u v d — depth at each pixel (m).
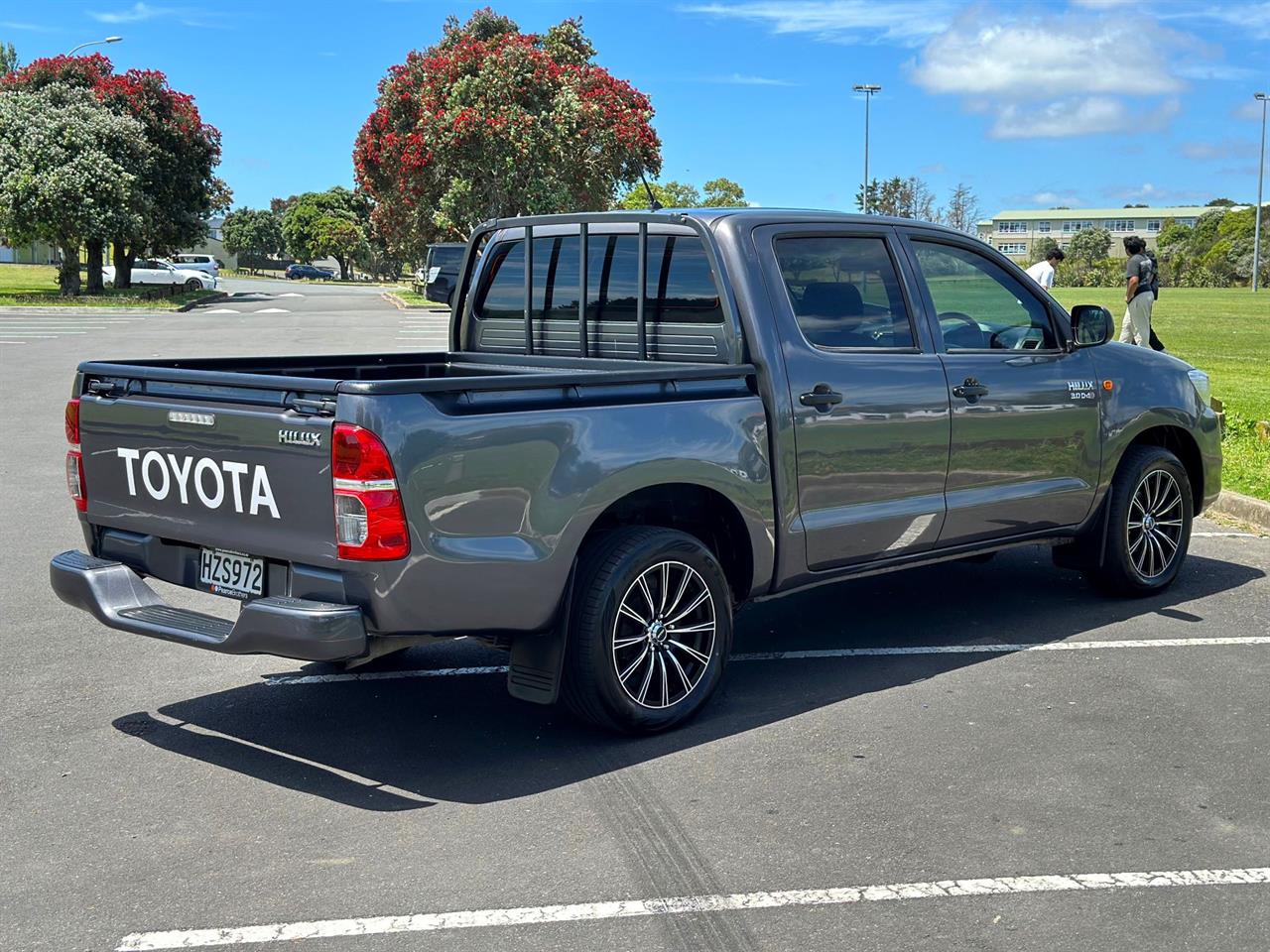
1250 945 3.31
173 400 4.62
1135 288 15.70
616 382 4.67
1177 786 4.34
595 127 35.84
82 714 5.18
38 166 39.84
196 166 48.69
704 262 5.30
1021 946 3.30
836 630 6.36
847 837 3.96
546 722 5.08
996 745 4.74
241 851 3.92
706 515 5.26
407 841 3.97
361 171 50.38
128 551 4.91
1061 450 6.27
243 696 5.42
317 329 30.30
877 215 5.73
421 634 4.29
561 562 4.53
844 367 5.37
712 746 4.78
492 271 6.37
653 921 3.45
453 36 50.59
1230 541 8.35
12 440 12.48
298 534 4.26
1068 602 6.82
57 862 3.85
